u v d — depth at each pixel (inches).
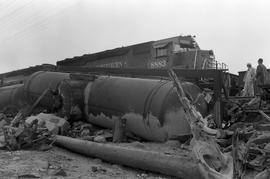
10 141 512.4
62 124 609.3
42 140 528.4
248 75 684.7
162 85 536.7
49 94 746.8
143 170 405.7
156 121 511.2
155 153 386.0
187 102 365.4
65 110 666.2
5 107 959.0
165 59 903.1
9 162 420.2
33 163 414.6
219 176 312.2
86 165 432.5
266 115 483.8
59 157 470.6
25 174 355.3
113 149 439.8
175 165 358.6
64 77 756.0
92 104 642.2
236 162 303.7
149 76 624.7
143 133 542.0
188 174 344.8
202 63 836.0
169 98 504.4
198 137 342.0
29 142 515.5
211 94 553.3
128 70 666.2
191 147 375.2
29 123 565.9
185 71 566.6
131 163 410.3
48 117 626.5
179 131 498.0
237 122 509.7
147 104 528.1
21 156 454.6
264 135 402.6
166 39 917.2
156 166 379.2
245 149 334.3
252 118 508.1
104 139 538.3
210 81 601.9
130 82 594.6
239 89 803.4
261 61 674.2
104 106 614.2
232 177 304.7
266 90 549.6
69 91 666.8
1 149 511.8
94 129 657.0
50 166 408.8
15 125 656.4
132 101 555.5
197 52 844.6
